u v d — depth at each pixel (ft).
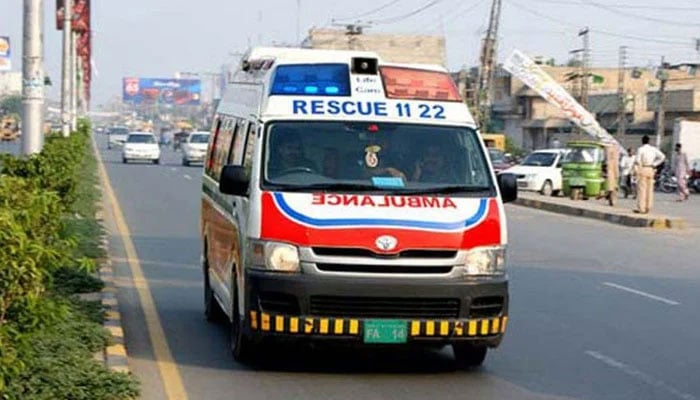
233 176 38.04
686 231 102.68
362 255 35.73
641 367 40.50
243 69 47.06
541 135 314.76
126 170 193.26
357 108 39.75
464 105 40.78
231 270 40.86
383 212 36.50
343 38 244.63
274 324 35.81
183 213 105.60
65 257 27.99
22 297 24.82
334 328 35.70
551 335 46.70
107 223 93.04
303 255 35.76
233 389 35.65
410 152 38.96
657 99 266.16
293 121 39.19
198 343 43.24
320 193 37.17
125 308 51.31
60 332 37.01
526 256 78.33
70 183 61.00
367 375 38.19
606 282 64.59
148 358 40.34
